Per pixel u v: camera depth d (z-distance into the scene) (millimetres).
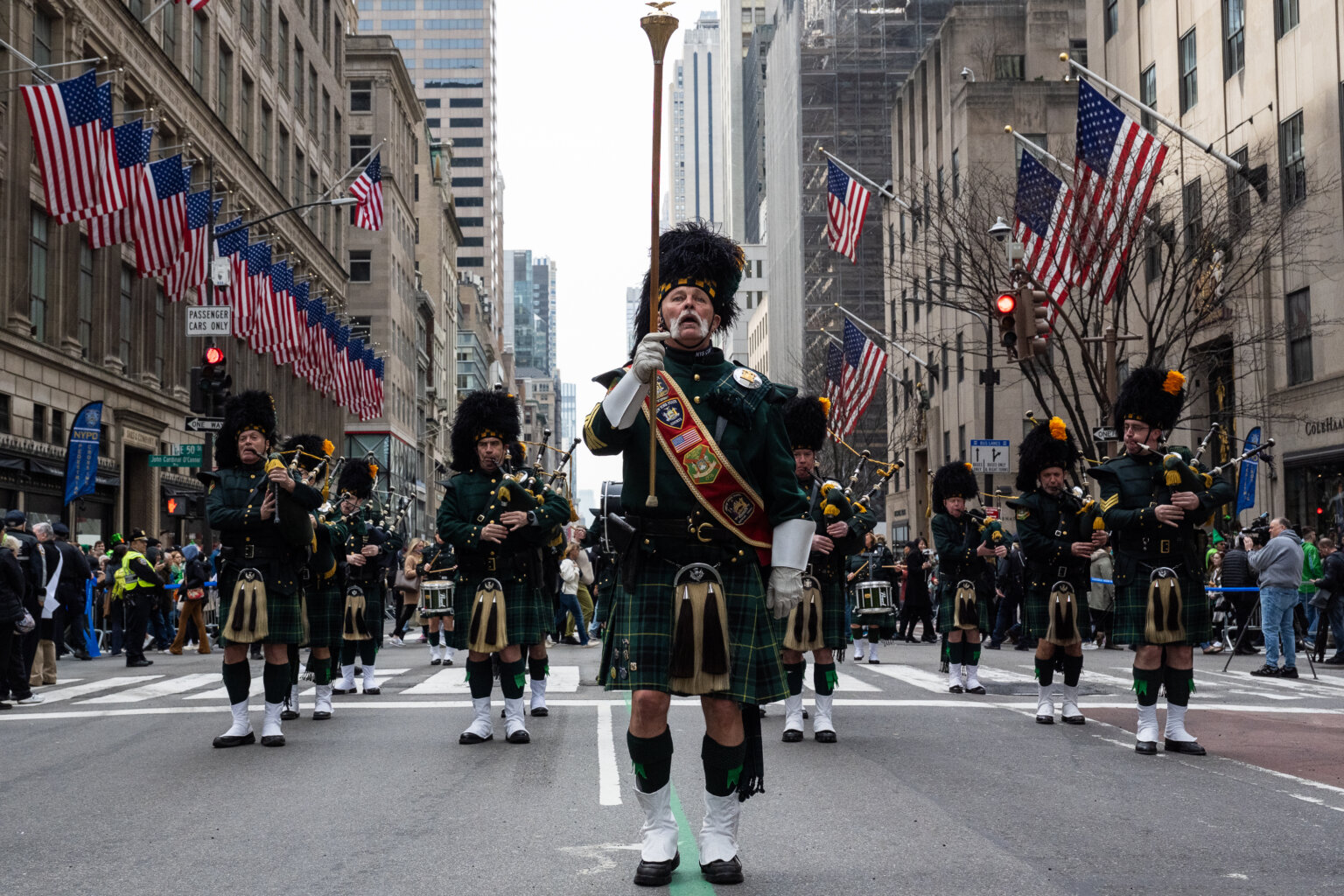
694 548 4941
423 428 86375
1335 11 26641
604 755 8383
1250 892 4836
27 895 4914
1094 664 17094
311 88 53219
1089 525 9102
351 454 68875
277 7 46781
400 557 24578
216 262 26734
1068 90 46750
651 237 5094
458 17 173625
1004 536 12641
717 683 4785
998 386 44875
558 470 10188
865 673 15227
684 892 4805
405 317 77250
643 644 4914
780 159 89062
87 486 25578
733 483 4922
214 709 11602
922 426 53188
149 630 24297
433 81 172750
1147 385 8836
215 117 37938
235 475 9062
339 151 58562
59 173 20891
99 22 29812
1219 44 31547
